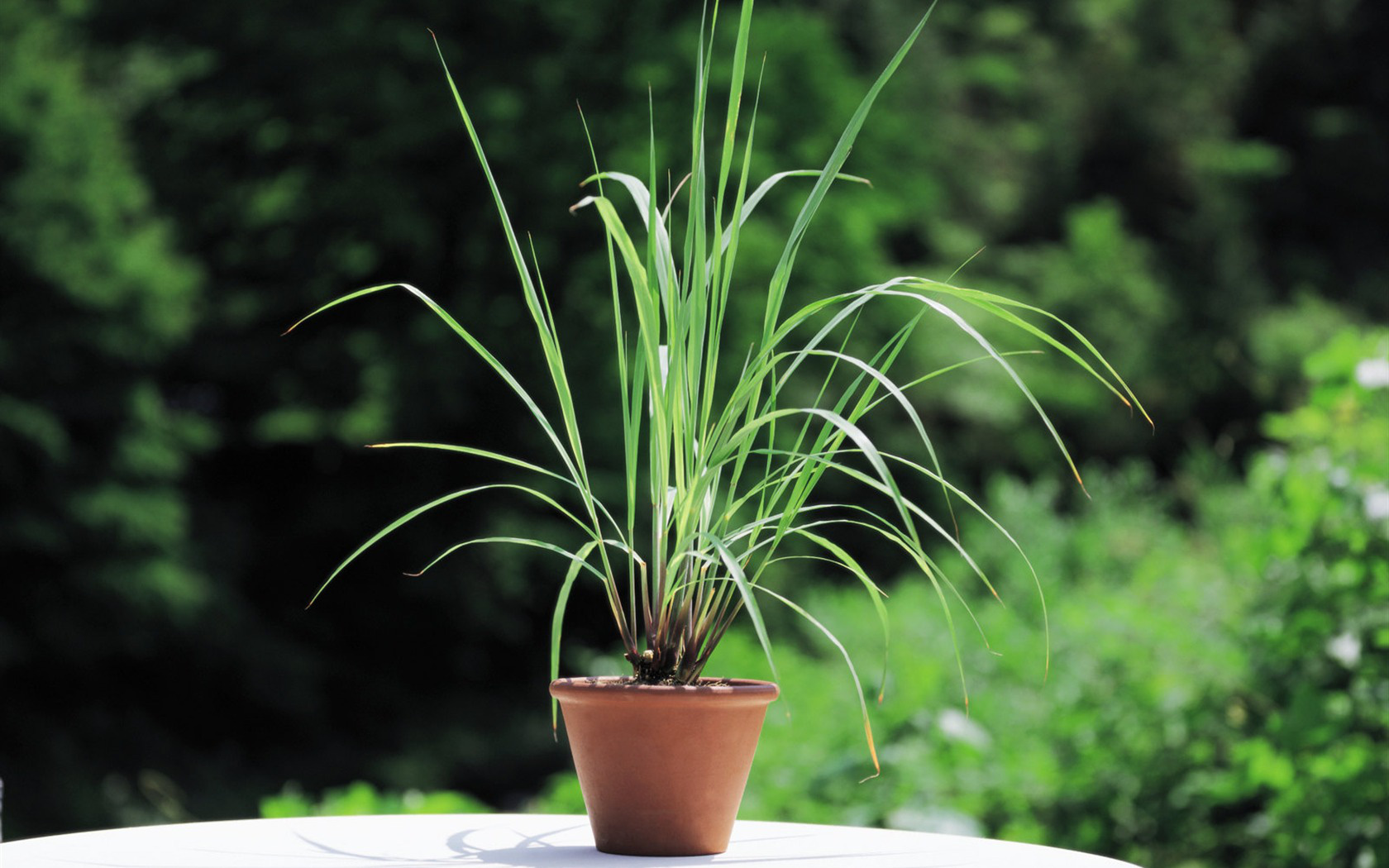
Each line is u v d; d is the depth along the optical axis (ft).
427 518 33.76
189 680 31.42
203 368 32.89
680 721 3.54
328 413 32.89
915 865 3.43
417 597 33.99
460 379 32.73
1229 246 48.11
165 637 29.99
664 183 32.71
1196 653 8.97
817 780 8.27
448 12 33.42
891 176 37.01
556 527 34.22
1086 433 43.21
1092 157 51.06
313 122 32.83
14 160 27.27
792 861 3.52
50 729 28.71
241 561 32.27
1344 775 7.53
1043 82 48.62
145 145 33.37
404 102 31.71
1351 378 8.68
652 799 3.59
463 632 34.68
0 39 28.25
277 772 31.50
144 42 33.73
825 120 35.37
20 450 26.91
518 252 3.59
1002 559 19.66
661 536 3.68
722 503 21.88
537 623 35.78
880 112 36.29
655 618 3.69
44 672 29.50
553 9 33.04
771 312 3.53
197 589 29.30
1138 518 19.65
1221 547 14.42
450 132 32.55
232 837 3.92
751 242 32.04
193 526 31.89
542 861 3.49
